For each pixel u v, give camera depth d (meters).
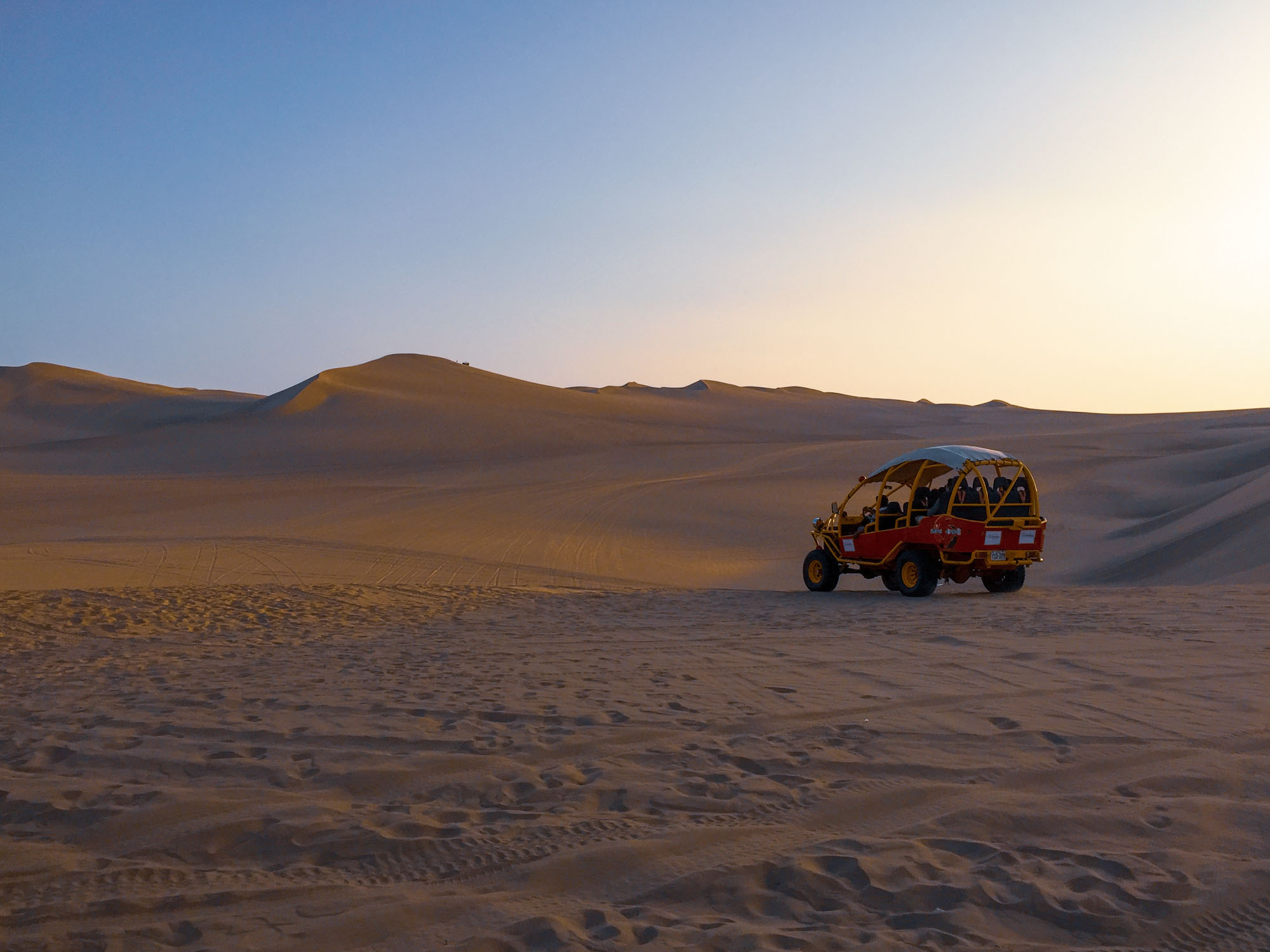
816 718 7.14
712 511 39.88
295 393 101.00
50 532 32.56
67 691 8.77
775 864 4.41
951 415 173.50
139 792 5.61
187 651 11.05
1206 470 54.97
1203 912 3.89
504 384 125.50
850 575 23.69
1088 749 6.18
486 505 40.72
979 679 8.51
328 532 31.28
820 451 74.31
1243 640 10.13
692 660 9.88
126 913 4.02
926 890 4.09
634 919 3.89
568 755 6.29
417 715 7.47
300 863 4.57
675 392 182.38
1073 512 43.84
